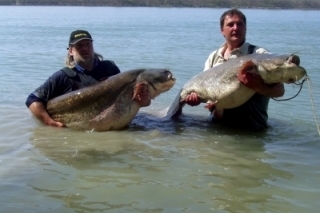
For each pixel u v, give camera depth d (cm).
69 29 1288
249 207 185
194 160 241
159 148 261
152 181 210
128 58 667
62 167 226
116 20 1888
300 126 316
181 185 206
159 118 336
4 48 788
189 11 3180
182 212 179
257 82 273
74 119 305
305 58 692
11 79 484
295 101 390
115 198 191
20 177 212
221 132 299
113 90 303
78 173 218
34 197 190
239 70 277
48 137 282
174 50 788
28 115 335
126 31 1253
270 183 210
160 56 696
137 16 2323
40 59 648
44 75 513
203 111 360
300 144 273
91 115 301
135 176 216
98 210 179
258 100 304
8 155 243
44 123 313
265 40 1010
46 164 230
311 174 222
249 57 279
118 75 308
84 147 261
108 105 301
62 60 639
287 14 3042
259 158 246
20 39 963
